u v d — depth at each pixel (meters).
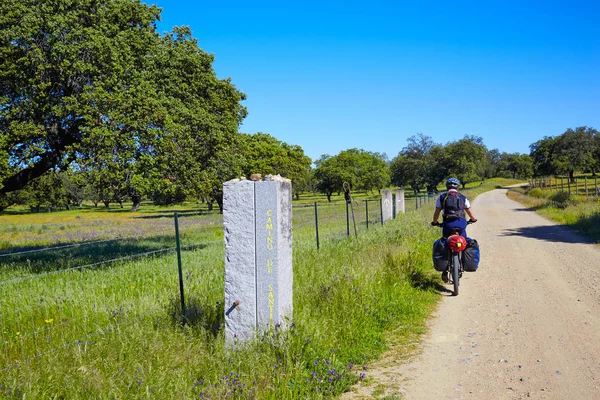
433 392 4.14
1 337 5.16
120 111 13.62
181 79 16.80
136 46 14.99
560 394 4.02
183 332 5.07
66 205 83.50
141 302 6.16
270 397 3.81
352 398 4.04
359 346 5.26
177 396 3.71
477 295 7.84
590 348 5.14
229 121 18.55
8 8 12.81
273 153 59.84
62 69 12.99
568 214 22.52
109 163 13.27
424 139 81.38
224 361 4.41
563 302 7.20
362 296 6.43
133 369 4.13
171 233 19.02
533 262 10.96
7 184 15.08
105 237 21.28
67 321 5.61
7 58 12.87
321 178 86.81
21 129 12.86
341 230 16.12
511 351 5.13
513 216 25.94
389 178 91.81
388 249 10.03
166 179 14.94
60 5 13.44
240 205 4.89
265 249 4.82
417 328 6.05
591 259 11.07
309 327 5.08
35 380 3.83
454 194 8.27
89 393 3.74
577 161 95.62
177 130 14.87
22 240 23.09
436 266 8.16
